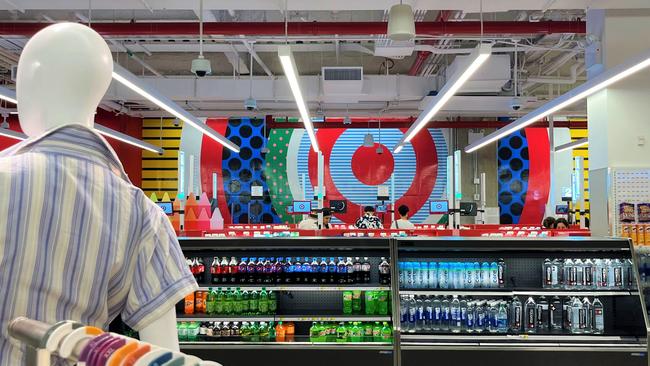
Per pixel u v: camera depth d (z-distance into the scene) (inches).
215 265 219.6
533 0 293.7
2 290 40.9
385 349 201.5
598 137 294.8
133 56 472.7
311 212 366.6
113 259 45.6
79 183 44.5
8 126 520.4
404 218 382.9
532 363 201.8
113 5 303.7
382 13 412.5
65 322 34.2
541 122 665.0
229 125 718.5
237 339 209.3
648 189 277.9
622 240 211.2
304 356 201.9
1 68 498.6
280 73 583.2
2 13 386.9
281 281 218.4
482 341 205.0
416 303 216.8
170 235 50.9
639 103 284.5
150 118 709.9
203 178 709.9
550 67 517.0
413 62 541.6
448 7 306.7
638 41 298.4
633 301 211.5
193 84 538.6
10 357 40.3
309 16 418.0
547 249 208.4
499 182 707.4
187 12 390.6
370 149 718.5
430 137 717.3
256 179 715.4
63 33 48.7
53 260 42.6
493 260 224.8
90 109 49.6
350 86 474.9
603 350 201.8
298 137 719.1
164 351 29.5
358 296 221.1
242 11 401.4
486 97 521.7
